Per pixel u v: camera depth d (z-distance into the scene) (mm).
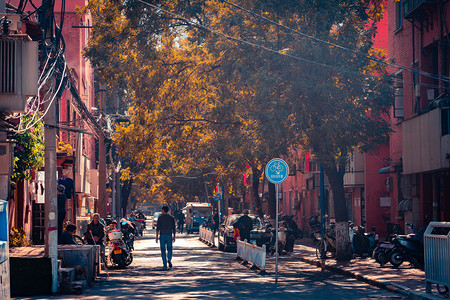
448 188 27797
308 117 23844
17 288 15148
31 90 13773
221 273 21719
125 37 30094
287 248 31875
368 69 26203
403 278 18031
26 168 20219
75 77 37438
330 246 26266
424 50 29766
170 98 33094
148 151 34750
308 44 22938
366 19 26391
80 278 17453
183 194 90438
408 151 30312
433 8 28250
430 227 14164
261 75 23344
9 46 13719
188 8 28141
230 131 32250
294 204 61625
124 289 16672
